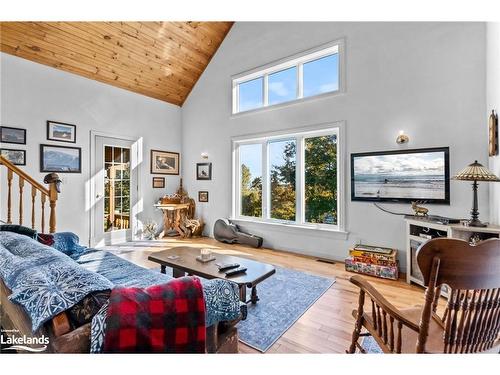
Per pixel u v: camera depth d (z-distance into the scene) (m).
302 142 4.01
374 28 3.25
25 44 3.48
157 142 5.26
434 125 2.87
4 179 3.42
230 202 4.85
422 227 2.81
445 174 2.79
